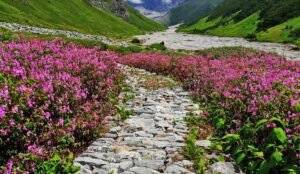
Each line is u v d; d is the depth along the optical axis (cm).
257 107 974
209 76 1720
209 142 955
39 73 1126
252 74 1382
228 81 1425
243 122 987
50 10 13150
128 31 19212
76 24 13850
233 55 3006
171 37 14688
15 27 4728
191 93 1672
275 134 801
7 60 1191
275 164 732
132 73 2306
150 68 2519
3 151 752
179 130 1082
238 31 17025
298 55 6109
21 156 736
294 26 11875
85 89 1207
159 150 898
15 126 780
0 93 839
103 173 754
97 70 1452
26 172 693
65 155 848
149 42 10275
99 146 933
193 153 855
